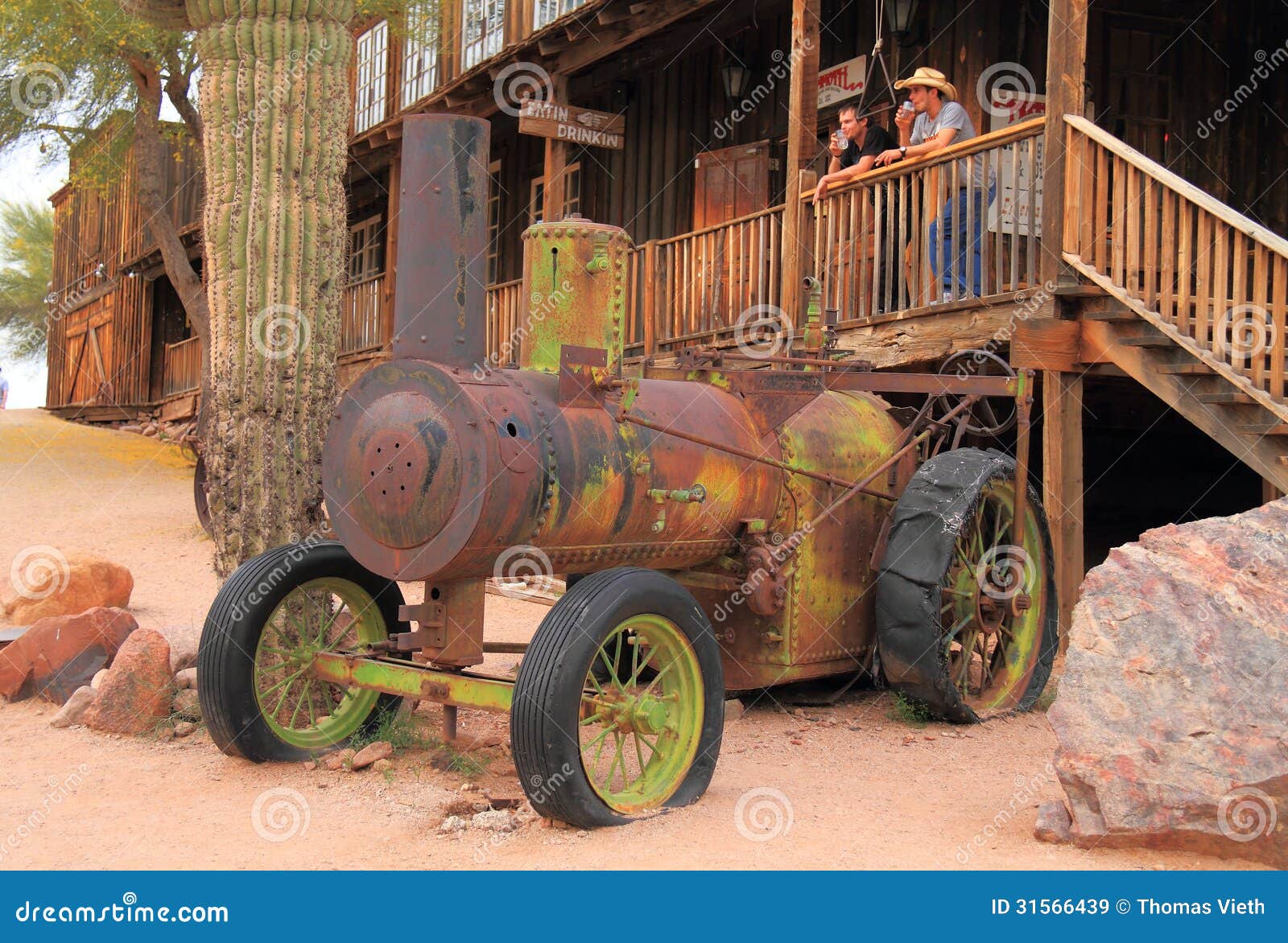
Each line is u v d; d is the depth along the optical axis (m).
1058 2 8.11
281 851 4.23
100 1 13.37
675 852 4.20
